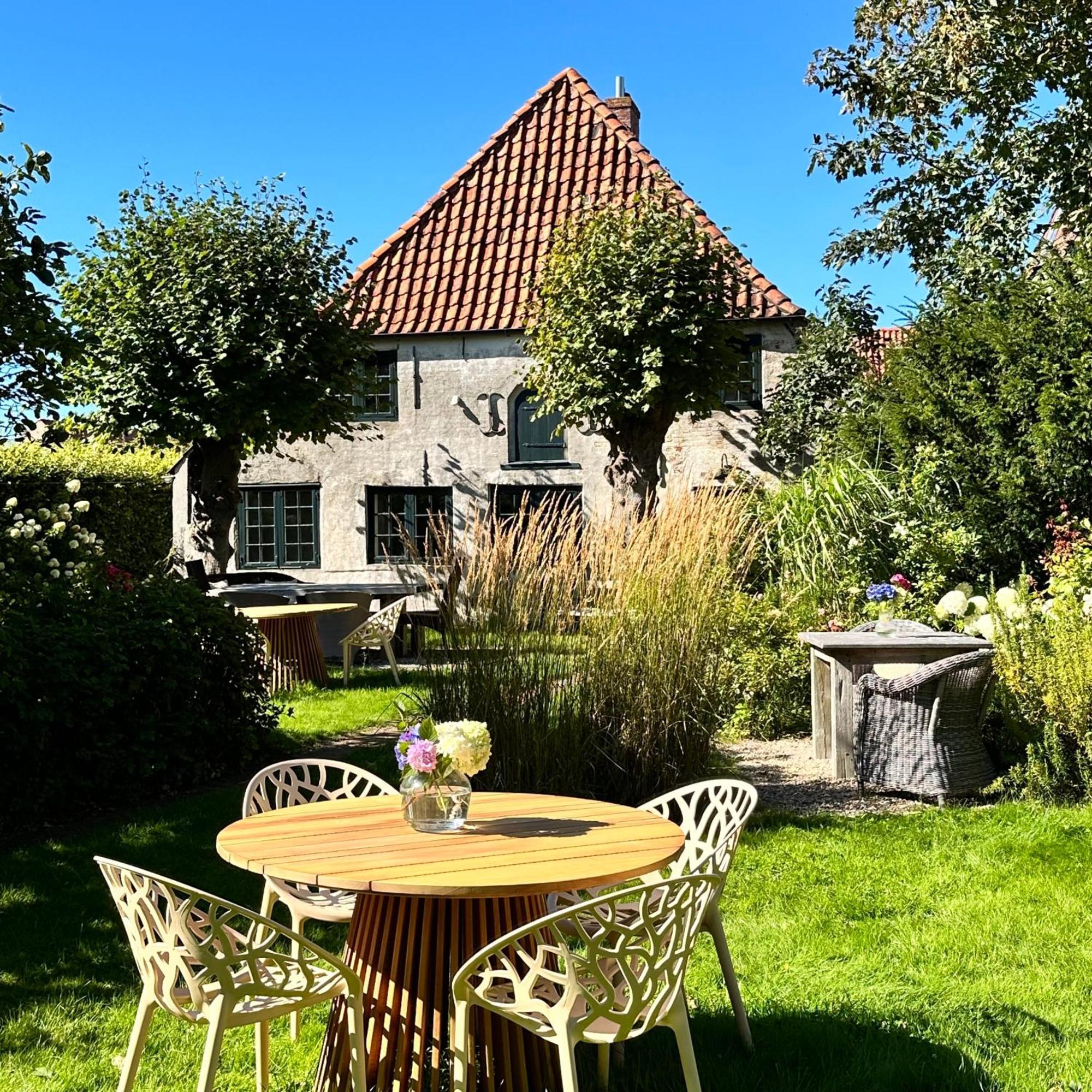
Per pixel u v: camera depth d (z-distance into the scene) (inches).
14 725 230.1
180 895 189.8
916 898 187.2
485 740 127.0
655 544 244.1
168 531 546.3
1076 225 548.1
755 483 454.0
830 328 606.2
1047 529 402.6
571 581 239.9
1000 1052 131.6
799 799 263.0
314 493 693.3
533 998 105.7
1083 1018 140.6
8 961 163.0
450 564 237.6
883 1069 126.7
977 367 428.5
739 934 173.2
